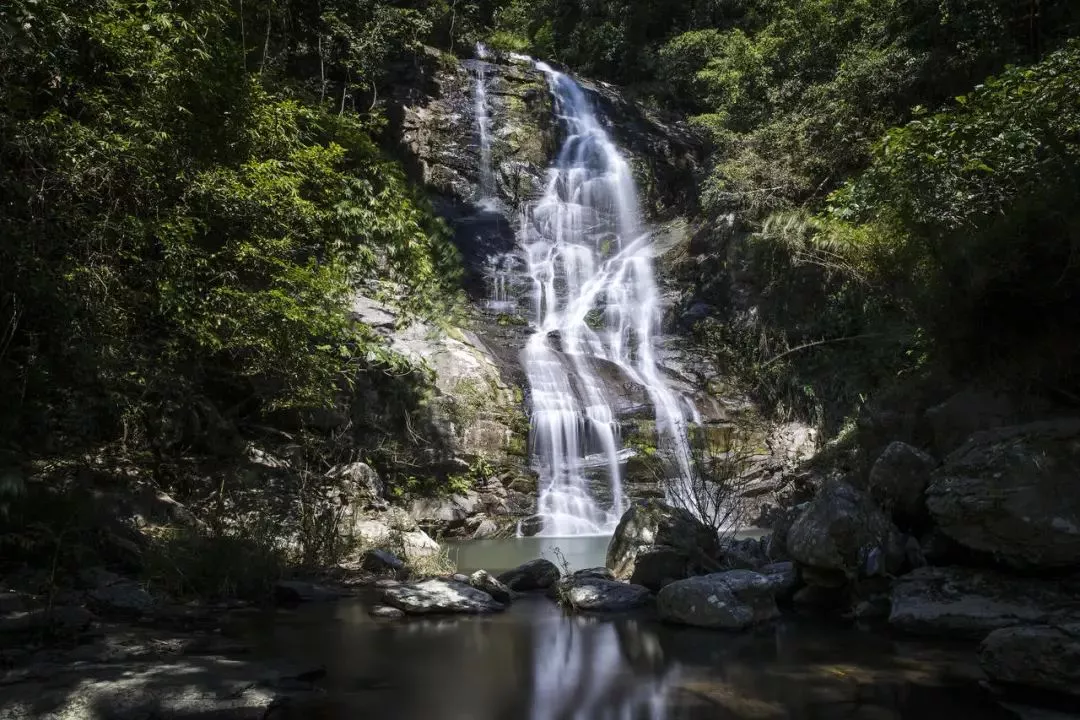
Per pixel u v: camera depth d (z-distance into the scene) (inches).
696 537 291.4
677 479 478.9
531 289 785.6
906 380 403.9
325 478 404.8
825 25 733.3
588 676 172.9
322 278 362.3
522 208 917.8
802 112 698.2
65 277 266.4
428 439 491.2
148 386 330.6
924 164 349.4
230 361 419.5
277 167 366.3
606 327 731.4
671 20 1330.0
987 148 335.3
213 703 144.5
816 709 149.0
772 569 273.1
